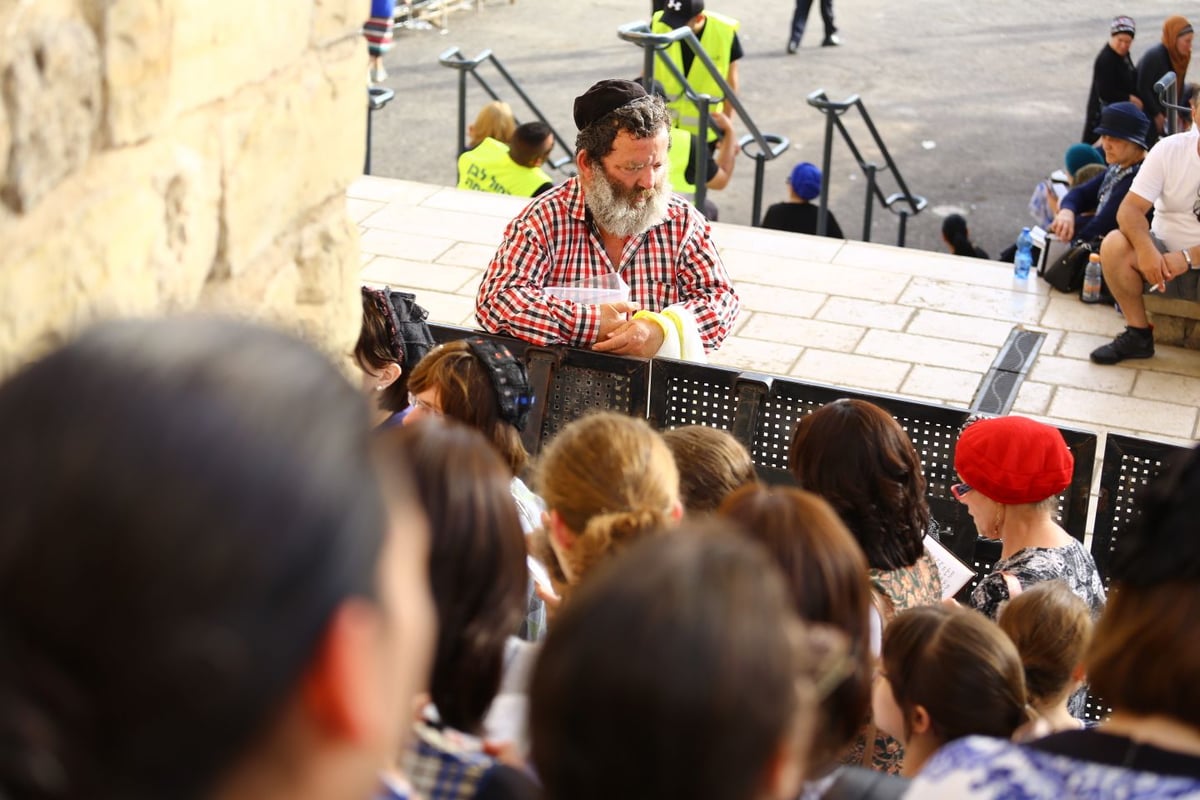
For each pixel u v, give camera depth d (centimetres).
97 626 54
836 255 834
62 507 54
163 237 155
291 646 57
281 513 56
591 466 218
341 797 63
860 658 189
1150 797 125
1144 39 1766
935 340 735
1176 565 133
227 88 167
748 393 447
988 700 233
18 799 55
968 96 1549
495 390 317
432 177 1291
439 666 167
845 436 294
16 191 124
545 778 96
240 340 60
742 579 93
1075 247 777
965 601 432
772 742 90
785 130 1440
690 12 1050
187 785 57
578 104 429
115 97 140
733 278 802
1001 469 343
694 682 87
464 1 1852
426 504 166
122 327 59
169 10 149
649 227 439
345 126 206
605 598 93
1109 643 137
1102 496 432
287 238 193
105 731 55
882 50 1708
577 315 441
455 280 797
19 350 127
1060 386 689
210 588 54
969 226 1216
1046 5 1903
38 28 124
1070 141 1423
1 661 54
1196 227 683
